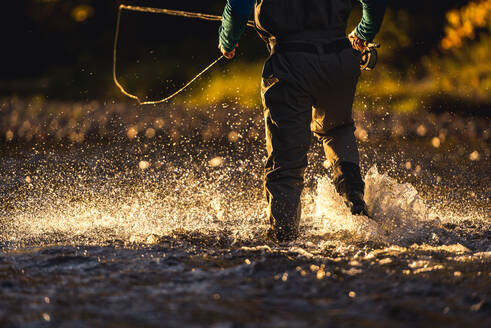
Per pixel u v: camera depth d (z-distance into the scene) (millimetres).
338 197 13477
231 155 28266
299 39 11906
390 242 11984
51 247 11586
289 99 12016
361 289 8625
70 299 8250
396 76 53312
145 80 62656
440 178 21828
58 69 65562
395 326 7156
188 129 39406
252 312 7664
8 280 9219
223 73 59938
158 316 7520
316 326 7156
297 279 9180
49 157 27641
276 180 12398
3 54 78062
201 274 9586
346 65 11930
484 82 46281
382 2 12289
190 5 69938
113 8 70938
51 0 72500
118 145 32125
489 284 8781
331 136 12992
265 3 11898
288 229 12188
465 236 12641
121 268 10008
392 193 12969
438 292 8430
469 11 50500
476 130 36031
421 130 36688
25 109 53500
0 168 24344
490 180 21250
